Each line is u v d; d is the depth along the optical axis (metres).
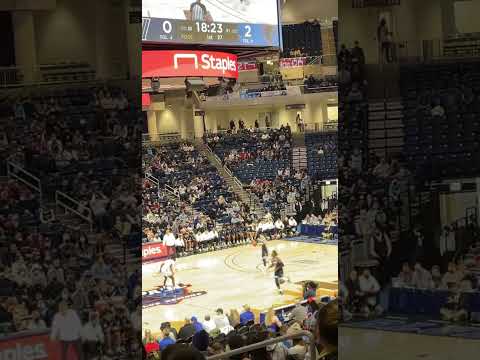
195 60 21.27
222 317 12.40
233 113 33.12
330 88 29.06
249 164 29.94
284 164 30.73
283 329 9.64
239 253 23.42
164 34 20.27
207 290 17.77
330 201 28.73
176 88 29.36
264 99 30.06
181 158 29.02
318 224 26.25
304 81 29.19
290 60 29.12
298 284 17.81
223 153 30.14
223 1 21.78
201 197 27.08
